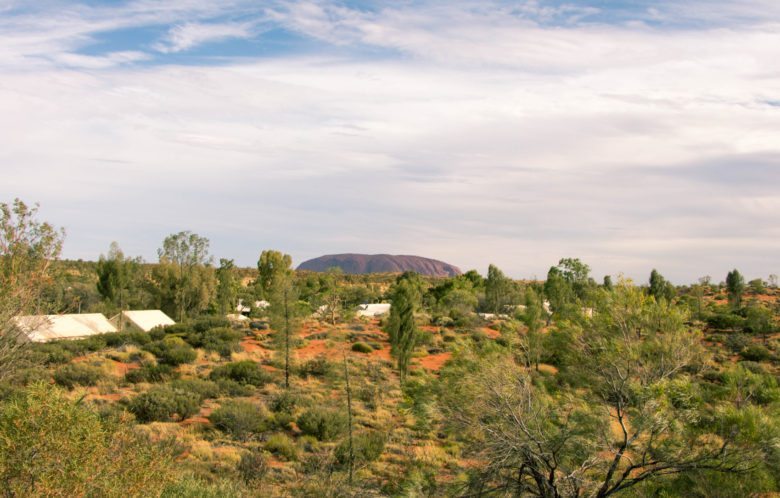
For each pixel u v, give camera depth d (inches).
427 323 2103.8
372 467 663.1
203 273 2576.3
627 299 371.6
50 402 257.9
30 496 232.8
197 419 901.2
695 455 320.8
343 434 814.5
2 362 683.4
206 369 1334.9
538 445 334.6
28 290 676.7
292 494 561.0
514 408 350.6
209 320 1967.3
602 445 337.7
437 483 370.0
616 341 356.2
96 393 1016.2
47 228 681.6
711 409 346.0
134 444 301.9
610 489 328.5
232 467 633.0
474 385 359.6
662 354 352.5
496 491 342.6
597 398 362.3
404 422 872.3
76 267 4613.7
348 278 5807.1
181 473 488.7
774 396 354.9
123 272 2517.2
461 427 362.0
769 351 1395.2
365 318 2372.0
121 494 267.1
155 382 1175.6
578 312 387.5
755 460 310.0
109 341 1605.6
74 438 253.3
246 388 1148.5
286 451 741.3
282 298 1316.4
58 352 1299.2
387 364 1401.3
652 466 340.2
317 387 1181.7
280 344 1321.4
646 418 321.7
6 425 248.1
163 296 2522.1
